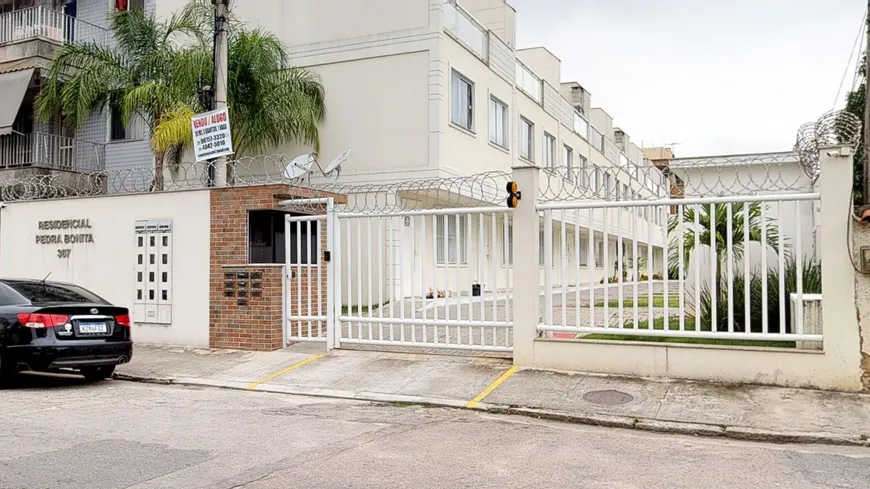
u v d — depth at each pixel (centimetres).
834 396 803
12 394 917
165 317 1244
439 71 1734
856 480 559
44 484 533
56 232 1368
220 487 529
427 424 755
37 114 1944
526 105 2361
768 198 860
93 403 859
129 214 1295
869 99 888
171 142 1553
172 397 906
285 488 527
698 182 1538
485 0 2414
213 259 1209
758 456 633
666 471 581
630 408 790
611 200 1075
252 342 1168
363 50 1812
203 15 1700
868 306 817
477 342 1190
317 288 1200
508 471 576
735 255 1067
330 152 1836
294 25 1895
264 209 1173
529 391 866
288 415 796
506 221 1000
